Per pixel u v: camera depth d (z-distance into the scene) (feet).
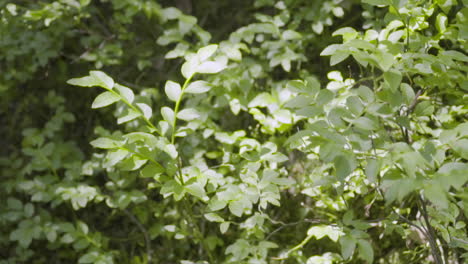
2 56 9.62
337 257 6.18
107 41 9.96
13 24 9.65
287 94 6.91
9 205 8.74
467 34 4.70
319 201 6.77
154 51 10.04
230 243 8.84
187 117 4.82
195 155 8.47
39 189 8.73
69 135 10.33
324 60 9.05
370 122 4.06
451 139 3.78
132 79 10.03
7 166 10.26
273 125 7.02
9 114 10.66
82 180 9.83
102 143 4.59
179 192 4.91
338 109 4.30
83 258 7.89
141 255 9.43
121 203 7.98
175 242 9.13
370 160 3.88
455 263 6.95
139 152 4.77
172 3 10.30
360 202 8.05
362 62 4.17
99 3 10.55
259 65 8.46
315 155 6.28
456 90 5.32
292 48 8.26
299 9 8.95
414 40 4.92
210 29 10.19
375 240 8.14
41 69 10.43
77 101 10.44
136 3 8.59
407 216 6.68
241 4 10.13
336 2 8.21
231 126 9.26
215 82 7.92
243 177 5.71
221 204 5.16
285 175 7.70
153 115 9.15
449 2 4.92
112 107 10.18
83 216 9.84
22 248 9.41
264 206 5.52
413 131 6.41
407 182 3.63
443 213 5.04
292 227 8.59
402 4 4.27
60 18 9.50
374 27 7.47
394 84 3.81
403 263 7.70
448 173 3.58
